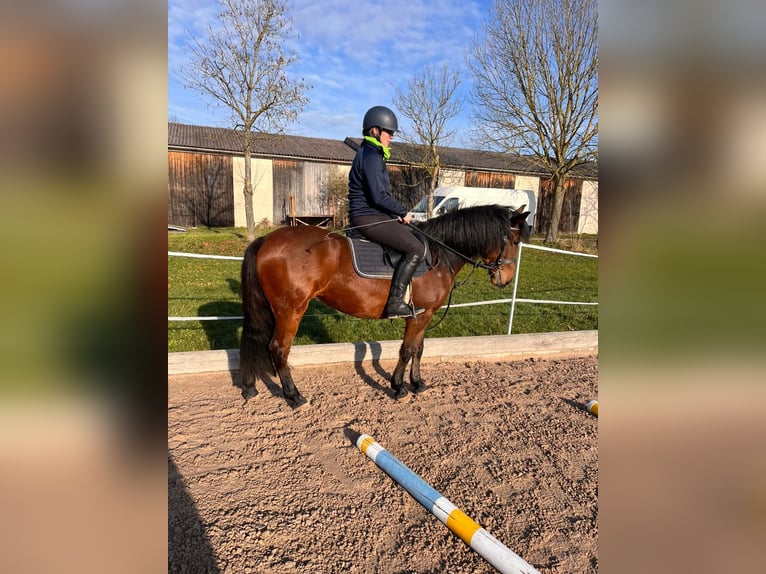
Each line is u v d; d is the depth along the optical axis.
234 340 4.65
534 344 4.76
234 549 2.01
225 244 11.73
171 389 3.62
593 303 6.99
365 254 3.17
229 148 16.22
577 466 2.77
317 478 2.56
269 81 12.14
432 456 2.83
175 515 2.20
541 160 15.12
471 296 7.30
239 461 2.69
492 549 1.95
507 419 3.34
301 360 4.12
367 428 3.14
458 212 3.51
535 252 13.47
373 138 3.15
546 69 13.98
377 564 1.97
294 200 16.09
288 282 3.04
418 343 3.61
